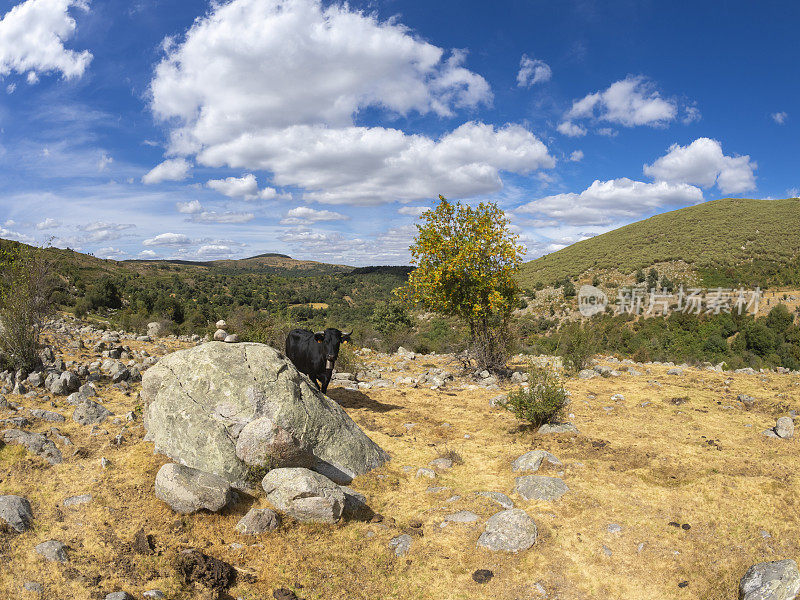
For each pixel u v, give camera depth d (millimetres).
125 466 7895
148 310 55000
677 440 10203
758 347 54281
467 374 16594
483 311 16047
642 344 47219
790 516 7320
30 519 6598
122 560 6203
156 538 6684
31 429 8664
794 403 12375
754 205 157000
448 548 7121
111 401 10500
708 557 6738
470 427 11266
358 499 8047
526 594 6359
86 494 7227
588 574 6625
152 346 16859
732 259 108125
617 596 6285
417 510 7973
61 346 14227
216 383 8414
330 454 8750
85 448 8336
